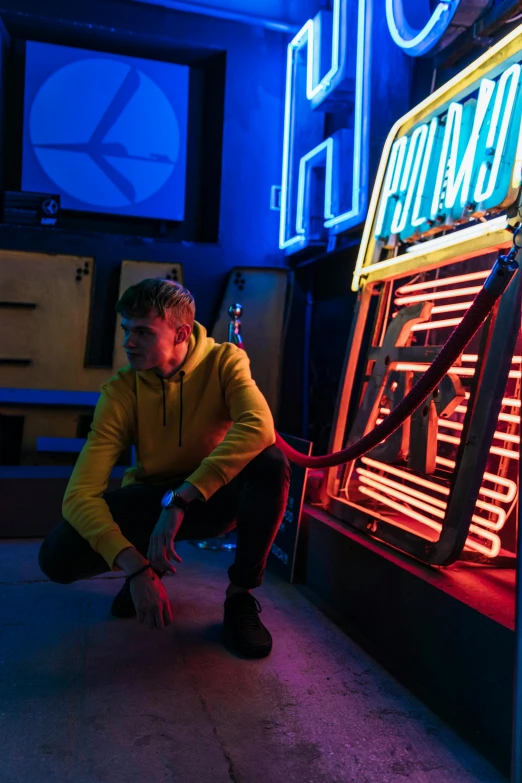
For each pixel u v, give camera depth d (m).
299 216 3.52
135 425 1.72
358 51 2.88
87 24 3.62
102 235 3.65
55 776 1.17
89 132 3.75
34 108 3.67
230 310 2.38
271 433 1.64
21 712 1.38
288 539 2.36
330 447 2.40
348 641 1.83
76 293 3.50
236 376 1.71
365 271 2.40
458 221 1.93
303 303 3.99
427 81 2.79
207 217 4.03
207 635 1.82
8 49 3.65
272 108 3.92
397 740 1.34
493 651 1.32
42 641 1.73
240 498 1.72
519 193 1.65
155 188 3.87
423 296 2.14
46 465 3.43
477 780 1.22
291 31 3.88
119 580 2.25
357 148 2.91
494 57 1.86
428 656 1.55
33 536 2.79
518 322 1.59
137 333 1.53
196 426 1.72
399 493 2.03
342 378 2.42
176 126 3.89
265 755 1.27
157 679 1.55
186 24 3.76
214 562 2.52
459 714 1.43
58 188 3.73
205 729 1.35
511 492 1.74
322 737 1.34
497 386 1.59
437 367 1.46
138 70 3.81
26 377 3.42
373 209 2.42
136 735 1.31
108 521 1.51
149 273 3.65
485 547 1.74
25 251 3.45
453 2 2.18
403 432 2.04
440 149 2.08
